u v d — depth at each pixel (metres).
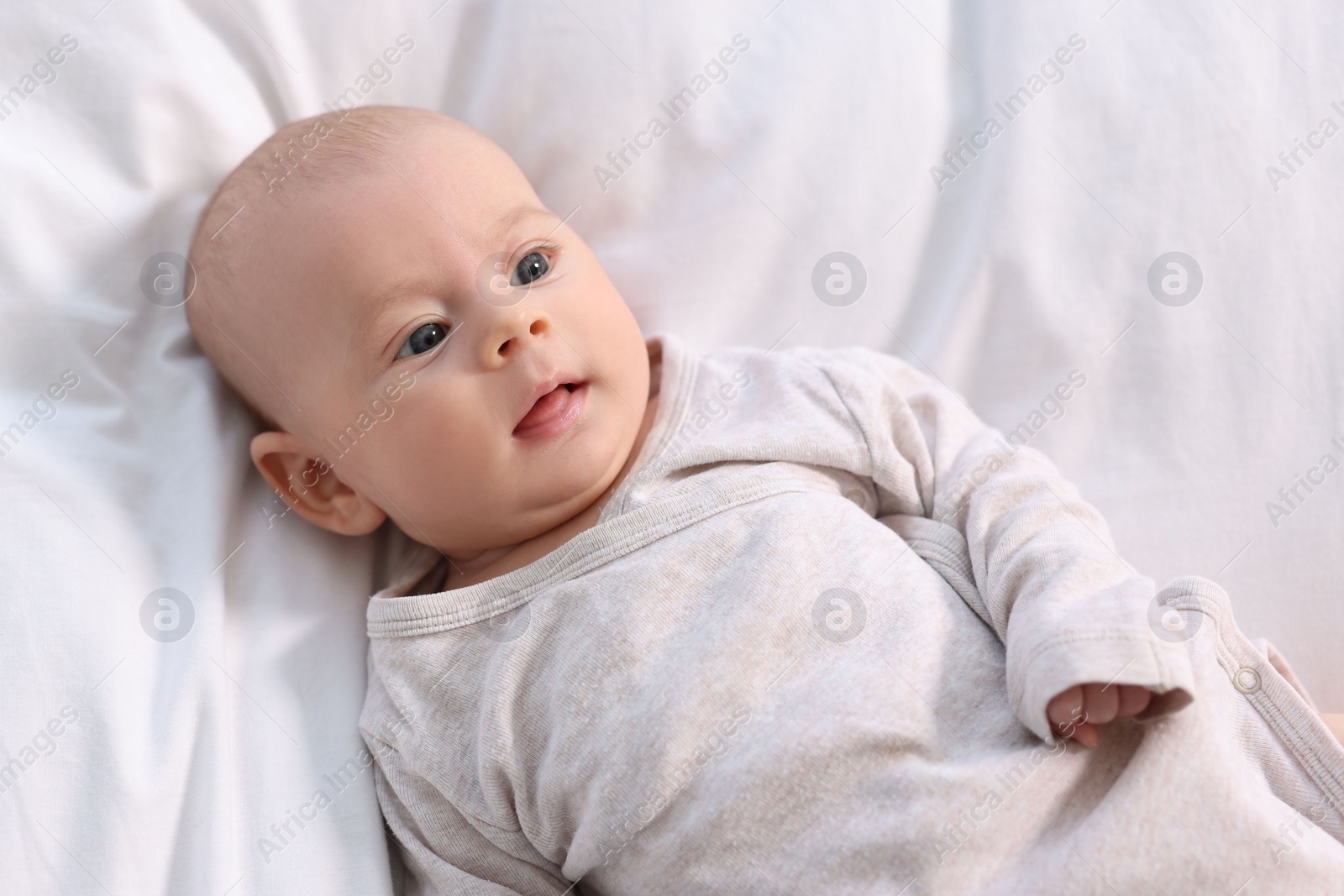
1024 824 0.99
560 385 1.20
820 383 1.30
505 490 1.19
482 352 1.14
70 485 1.22
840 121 1.48
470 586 1.20
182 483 1.30
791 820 1.03
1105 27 1.47
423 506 1.23
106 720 1.12
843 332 1.52
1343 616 1.34
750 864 1.03
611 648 1.10
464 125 1.30
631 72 1.45
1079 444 1.44
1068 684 0.95
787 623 1.09
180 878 1.11
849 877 1.00
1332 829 1.02
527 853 1.14
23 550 1.17
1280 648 1.34
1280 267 1.41
